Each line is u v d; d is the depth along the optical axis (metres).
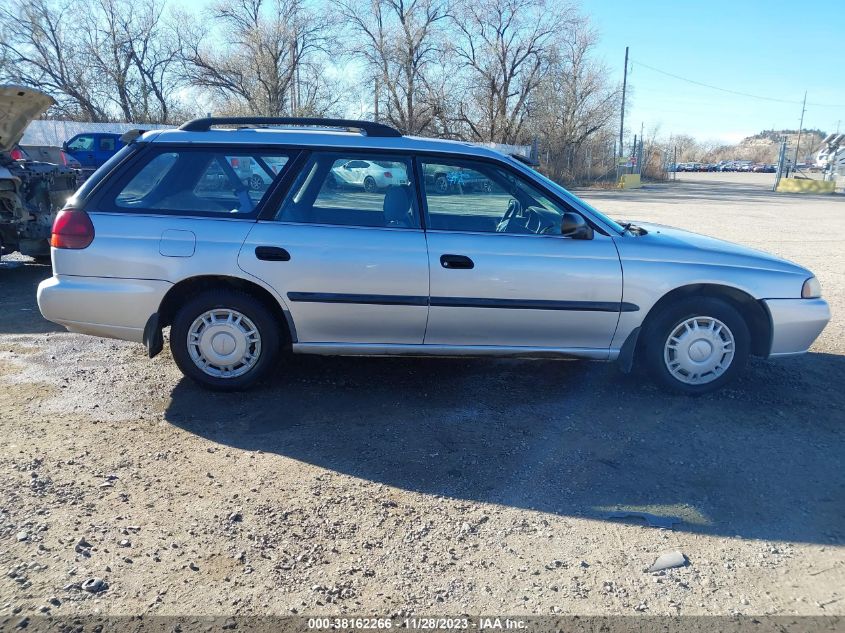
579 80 43.88
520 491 3.45
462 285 4.32
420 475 3.59
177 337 4.48
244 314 4.45
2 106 8.42
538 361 5.46
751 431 4.21
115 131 29.30
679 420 4.35
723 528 3.16
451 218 4.46
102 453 3.75
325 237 4.32
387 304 4.34
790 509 3.33
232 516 3.15
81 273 4.32
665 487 3.52
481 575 2.78
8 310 6.93
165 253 4.28
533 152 39.03
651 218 20.30
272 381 4.86
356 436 4.04
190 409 4.37
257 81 39.81
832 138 67.75
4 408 4.33
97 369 5.11
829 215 23.08
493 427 4.20
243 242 4.29
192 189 4.41
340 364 5.26
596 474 3.64
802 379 5.20
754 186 49.91
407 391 4.76
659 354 4.65
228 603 2.57
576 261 4.38
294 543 2.96
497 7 39.66
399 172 4.45
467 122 42.16
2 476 3.45
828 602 2.66
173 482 3.45
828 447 4.00
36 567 2.74
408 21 39.09
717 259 4.55
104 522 3.07
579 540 3.04
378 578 2.74
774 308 4.54
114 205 4.36
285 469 3.62
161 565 2.78
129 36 38.69
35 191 8.77
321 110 40.34
